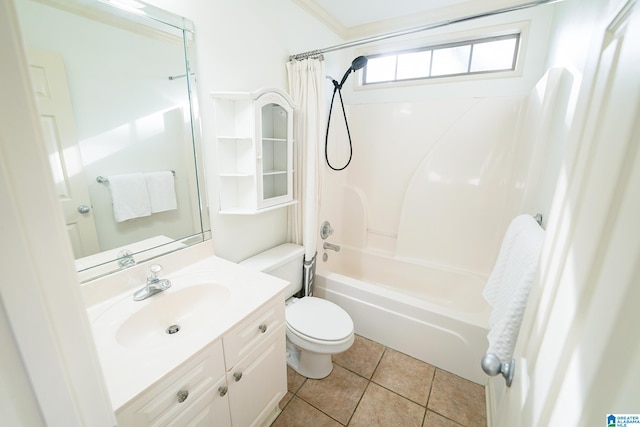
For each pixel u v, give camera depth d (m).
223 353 0.94
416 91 2.26
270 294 1.14
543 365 0.49
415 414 1.44
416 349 1.78
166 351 0.82
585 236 0.40
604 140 0.39
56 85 0.88
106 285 1.05
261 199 1.52
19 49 0.24
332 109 2.31
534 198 1.47
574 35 1.21
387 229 2.60
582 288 0.38
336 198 2.64
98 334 0.88
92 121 0.98
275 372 1.26
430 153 2.25
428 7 1.95
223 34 1.35
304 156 1.82
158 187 1.20
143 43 1.07
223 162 1.44
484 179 2.08
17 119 0.25
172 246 1.30
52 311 0.29
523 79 1.88
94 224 1.03
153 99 1.14
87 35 0.93
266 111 1.58
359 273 2.71
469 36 1.98
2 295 0.25
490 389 1.49
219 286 1.20
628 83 0.34
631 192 0.30
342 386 1.60
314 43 1.99
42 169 0.27
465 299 2.14
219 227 1.51
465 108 2.07
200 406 0.89
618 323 0.29
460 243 2.25
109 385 0.70
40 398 0.29
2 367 0.26
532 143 1.50
